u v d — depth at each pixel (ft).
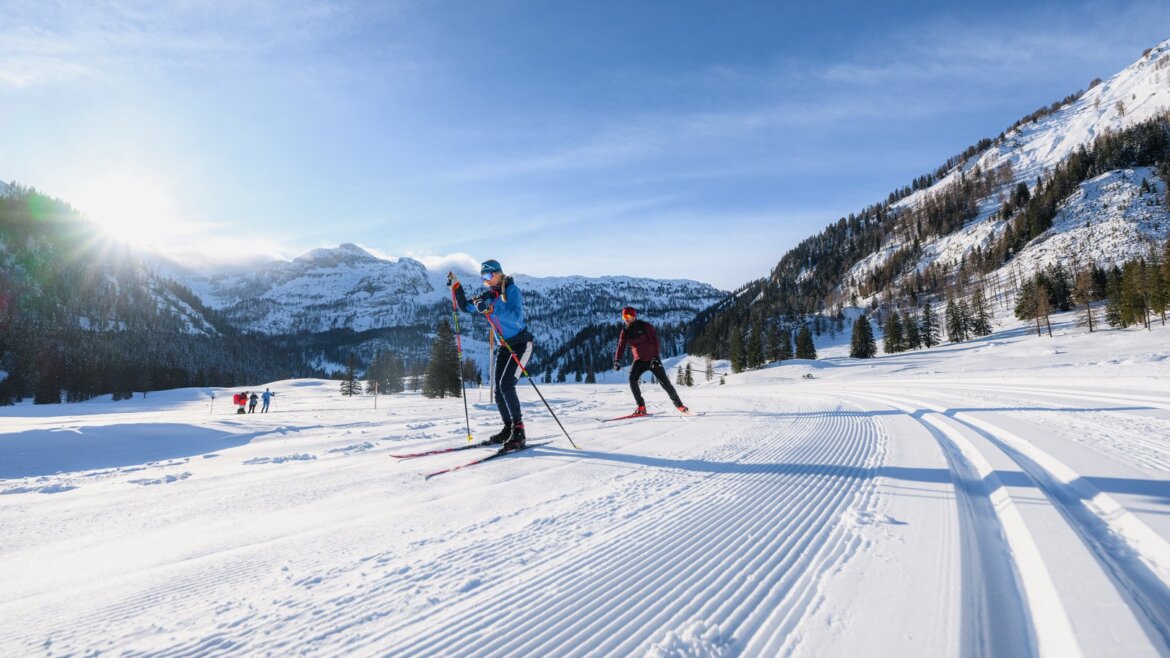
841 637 4.57
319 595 5.82
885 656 4.20
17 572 6.67
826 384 76.43
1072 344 178.91
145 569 6.72
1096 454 11.32
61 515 9.48
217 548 7.50
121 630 5.08
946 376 80.48
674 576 6.16
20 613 5.46
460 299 17.19
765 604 5.33
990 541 6.98
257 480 12.39
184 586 6.15
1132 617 4.19
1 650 4.69
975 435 15.97
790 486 10.32
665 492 10.21
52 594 5.96
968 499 9.13
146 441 28.58
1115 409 21.16
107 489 11.95
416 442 20.02
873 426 19.61
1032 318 286.46
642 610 5.33
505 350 16.58
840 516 8.19
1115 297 221.05
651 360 27.37
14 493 11.85
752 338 303.89
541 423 26.37
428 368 160.15
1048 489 9.31
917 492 9.48
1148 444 12.71
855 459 12.94
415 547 7.36
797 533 7.48
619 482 11.21
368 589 5.96
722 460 13.37
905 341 314.55
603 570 6.40
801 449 14.69
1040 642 4.39
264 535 8.09
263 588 6.05
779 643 4.55
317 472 13.28
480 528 8.20
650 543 7.31
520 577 6.24
